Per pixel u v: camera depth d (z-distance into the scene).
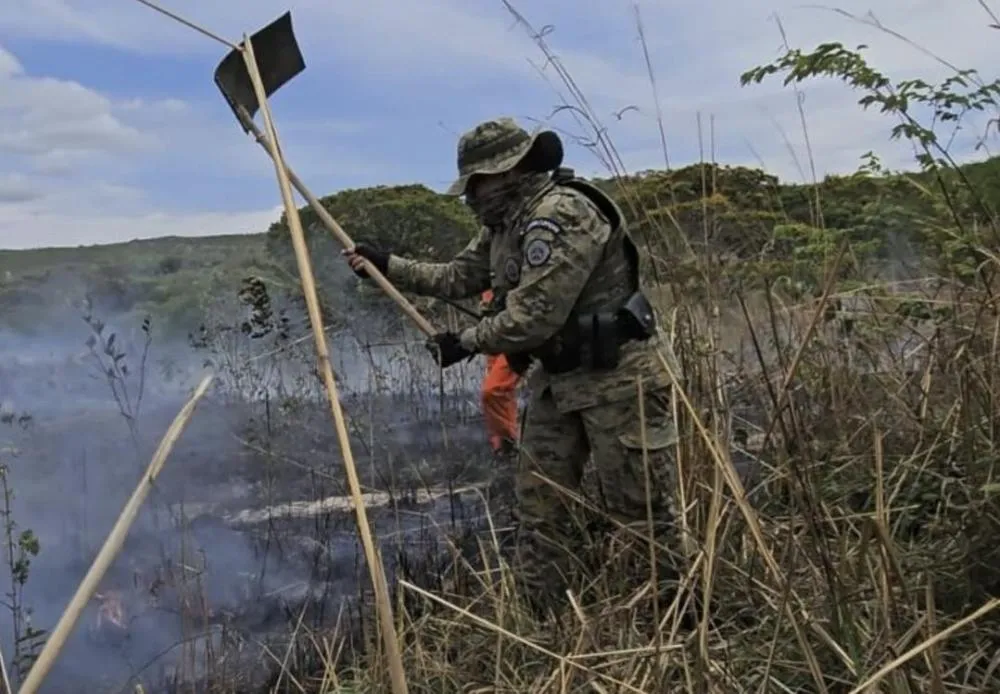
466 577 3.67
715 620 2.86
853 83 3.43
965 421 2.82
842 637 2.40
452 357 3.57
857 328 3.65
